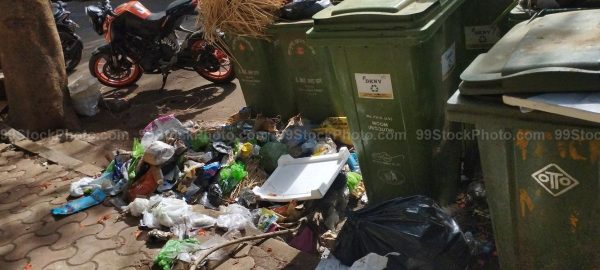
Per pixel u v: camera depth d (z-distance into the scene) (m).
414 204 2.75
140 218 3.53
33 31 5.11
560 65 1.94
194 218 3.40
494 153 2.29
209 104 5.78
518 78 2.01
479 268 2.84
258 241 3.12
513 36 2.45
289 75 4.61
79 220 3.62
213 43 4.72
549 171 2.17
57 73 5.34
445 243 2.63
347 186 3.64
